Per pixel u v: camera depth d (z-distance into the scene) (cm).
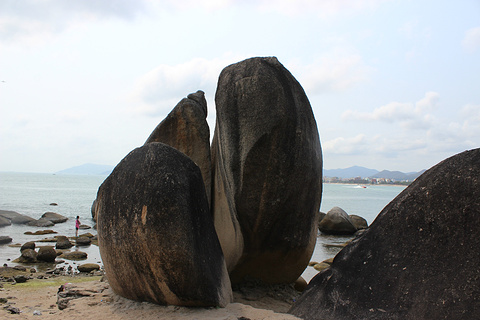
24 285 820
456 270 315
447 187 344
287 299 514
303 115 461
